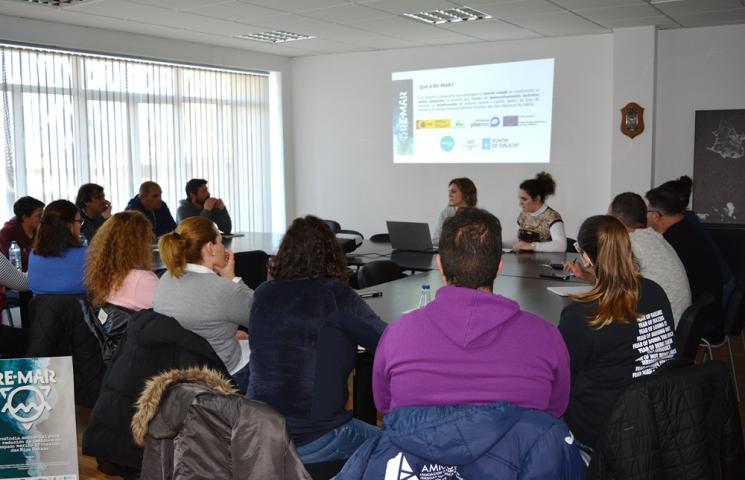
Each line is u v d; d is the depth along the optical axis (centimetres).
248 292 258
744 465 162
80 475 298
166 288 251
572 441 124
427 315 133
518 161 739
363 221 852
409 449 121
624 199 310
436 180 793
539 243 491
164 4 554
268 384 195
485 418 119
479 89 753
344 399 199
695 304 266
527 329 130
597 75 688
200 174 797
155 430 139
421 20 630
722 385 159
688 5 554
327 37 720
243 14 597
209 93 800
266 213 884
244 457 133
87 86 677
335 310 196
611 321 199
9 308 522
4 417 239
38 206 464
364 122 834
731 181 645
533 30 670
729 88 640
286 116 879
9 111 618
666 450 153
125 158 716
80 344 299
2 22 589
